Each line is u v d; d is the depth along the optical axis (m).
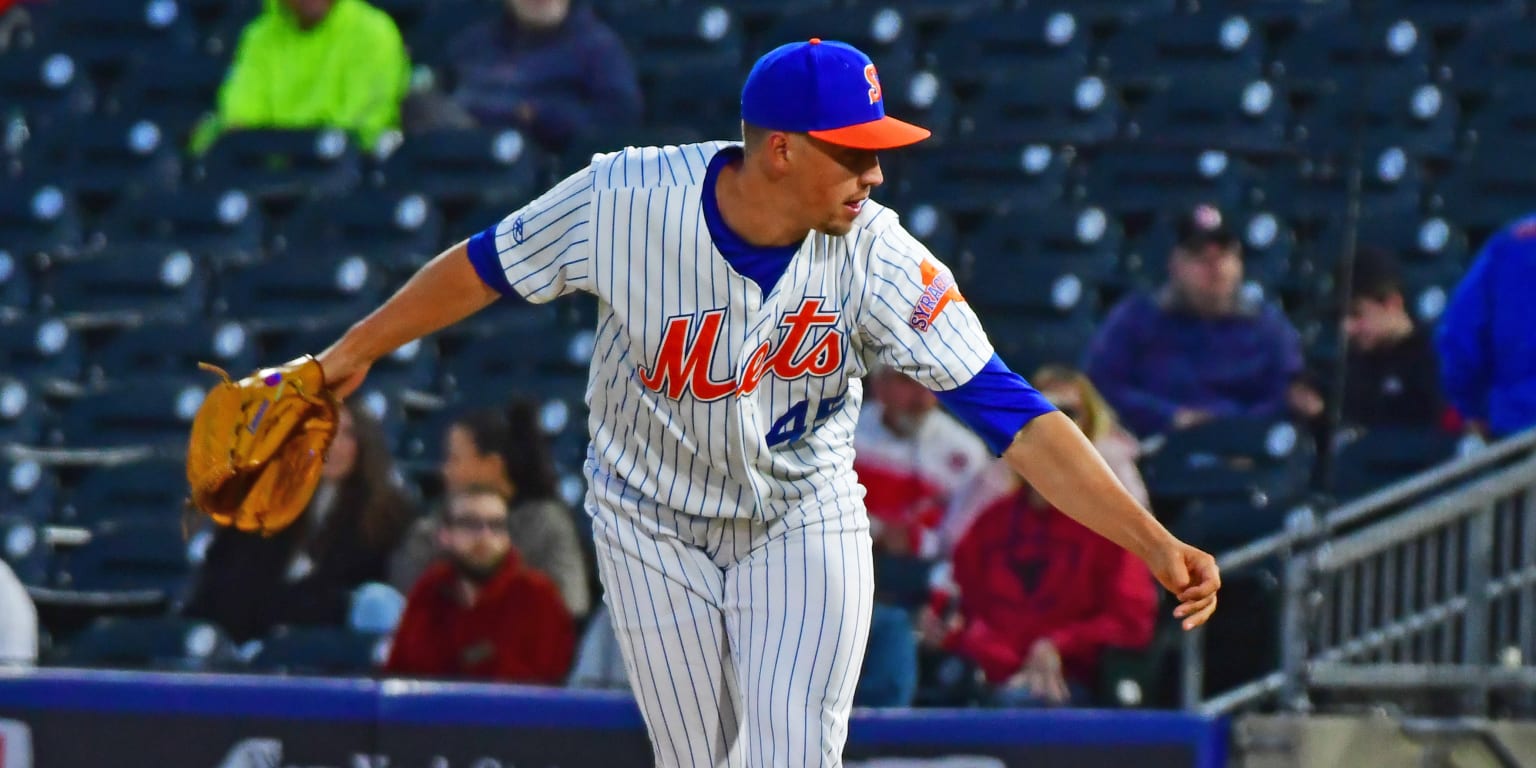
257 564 22.59
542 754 17.67
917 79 33.75
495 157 33.56
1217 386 25.36
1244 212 29.67
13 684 17.48
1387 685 20.95
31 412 30.48
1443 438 26.12
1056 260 29.80
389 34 35.44
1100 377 25.55
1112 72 35.47
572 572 21.62
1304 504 22.42
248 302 32.03
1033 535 21.00
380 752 17.52
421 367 30.39
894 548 24.00
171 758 17.47
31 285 33.66
